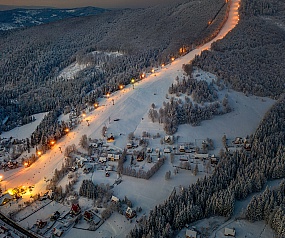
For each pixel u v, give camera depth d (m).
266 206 105.00
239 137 170.62
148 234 100.62
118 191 137.00
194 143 168.75
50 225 120.62
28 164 172.75
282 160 128.62
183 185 137.62
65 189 140.25
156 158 157.75
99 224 119.56
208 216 110.81
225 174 126.19
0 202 137.00
